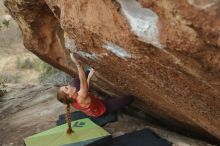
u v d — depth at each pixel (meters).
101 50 3.92
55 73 10.34
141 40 3.10
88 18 3.47
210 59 2.74
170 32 2.73
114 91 5.90
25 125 6.59
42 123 6.52
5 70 13.62
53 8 4.07
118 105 5.57
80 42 4.05
